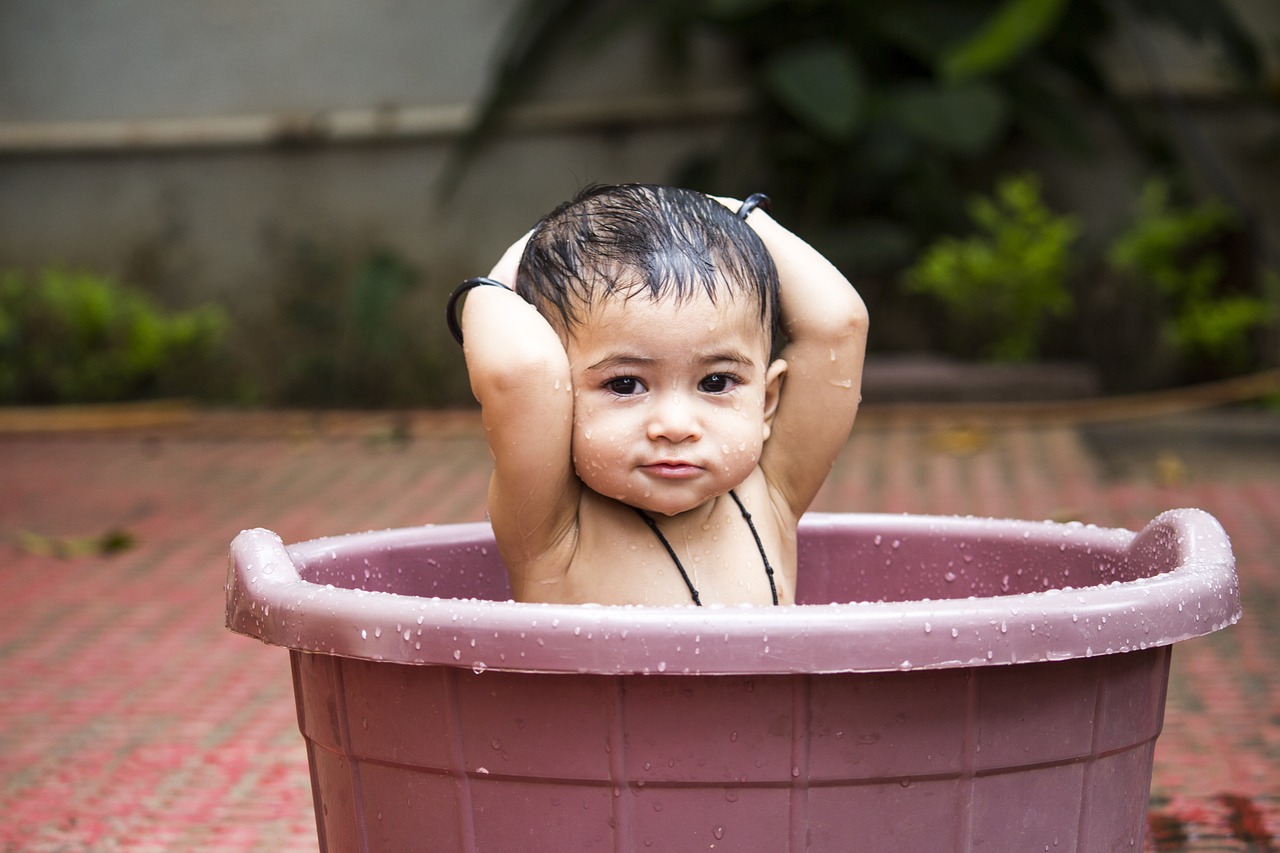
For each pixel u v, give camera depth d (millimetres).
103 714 2768
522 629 1014
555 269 1296
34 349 7461
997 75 6875
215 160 7879
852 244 6875
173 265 7914
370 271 7535
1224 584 1181
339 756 1220
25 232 7961
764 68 7215
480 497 4996
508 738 1081
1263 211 7281
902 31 6781
